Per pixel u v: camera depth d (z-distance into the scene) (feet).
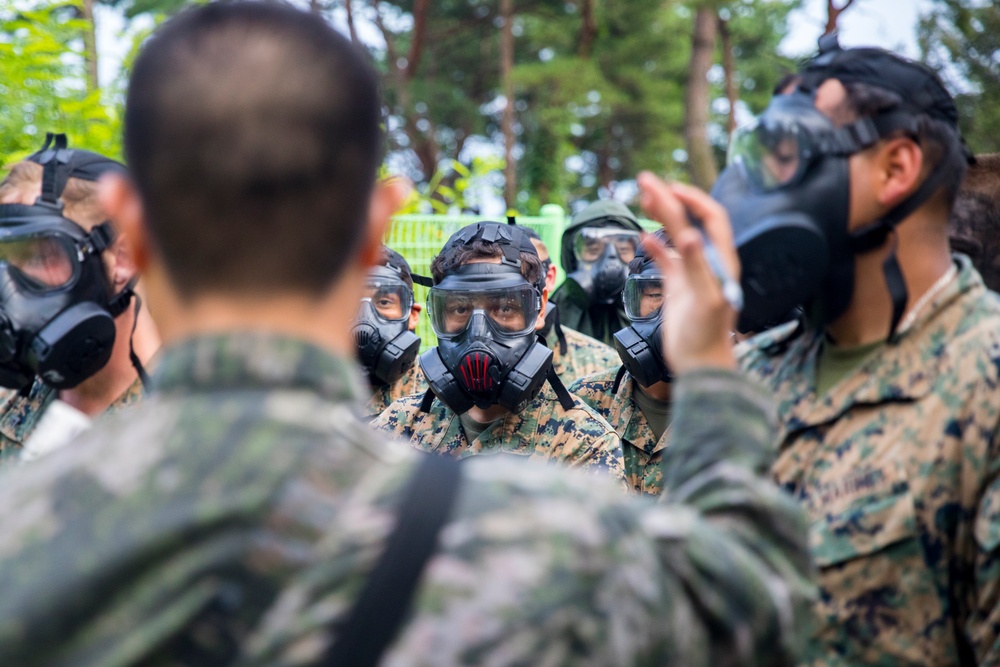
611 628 3.38
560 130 78.54
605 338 23.15
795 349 6.59
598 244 22.79
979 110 48.29
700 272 4.14
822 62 5.89
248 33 3.58
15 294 7.66
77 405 8.53
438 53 100.73
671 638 3.54
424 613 3.25
